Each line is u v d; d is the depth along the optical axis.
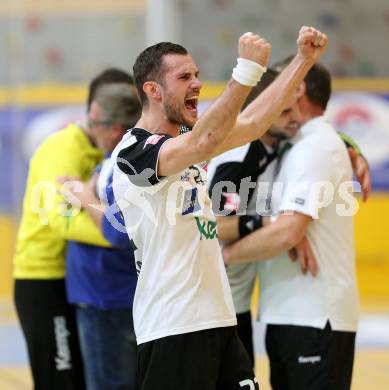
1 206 26.53
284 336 10.14
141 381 8.63
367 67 27.14
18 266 12.18
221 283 8.73
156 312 8.48
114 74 11.67
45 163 11.73
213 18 27.20
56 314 12.05
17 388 16.25
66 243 12.10
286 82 8.39
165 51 8.39
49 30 27.45
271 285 10.30
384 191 25.94
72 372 12.10
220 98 7.42
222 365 8.80
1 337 21.81
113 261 11.40
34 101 26.66
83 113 26.59
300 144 10.16
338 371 10.06
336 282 10.09
